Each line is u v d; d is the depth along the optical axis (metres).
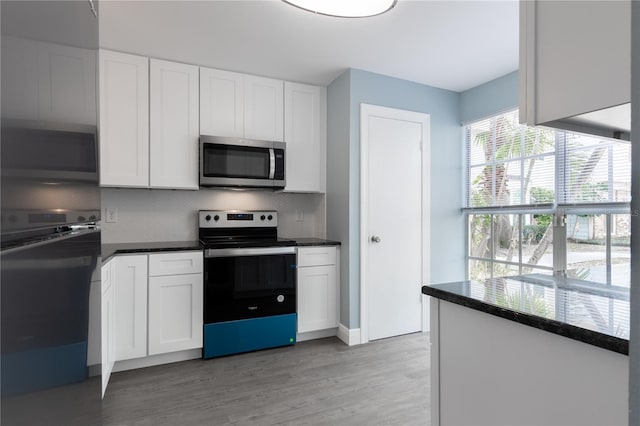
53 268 0.65
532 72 0.89
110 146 2.61
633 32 0.40
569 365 0.83
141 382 2.32
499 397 1.00
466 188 3.54
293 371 2.50
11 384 0.49
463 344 1.13
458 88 3.44
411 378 2.40
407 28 2.34
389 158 3.16
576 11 0.80
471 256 3.50
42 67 0.61
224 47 2.61
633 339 0.41
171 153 2.80
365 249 3.05
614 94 0.73
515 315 0.93
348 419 1.92
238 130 3.02
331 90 3.28
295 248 2.98
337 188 3.18
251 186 2.99
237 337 2.76
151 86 2.74
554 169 2.70
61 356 0.69
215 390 2.22
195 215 3.20
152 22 2.27
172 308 2.58
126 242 2.97
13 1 0.50
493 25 2.31
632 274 0.41
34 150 0.58
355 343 3.00
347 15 2.02
